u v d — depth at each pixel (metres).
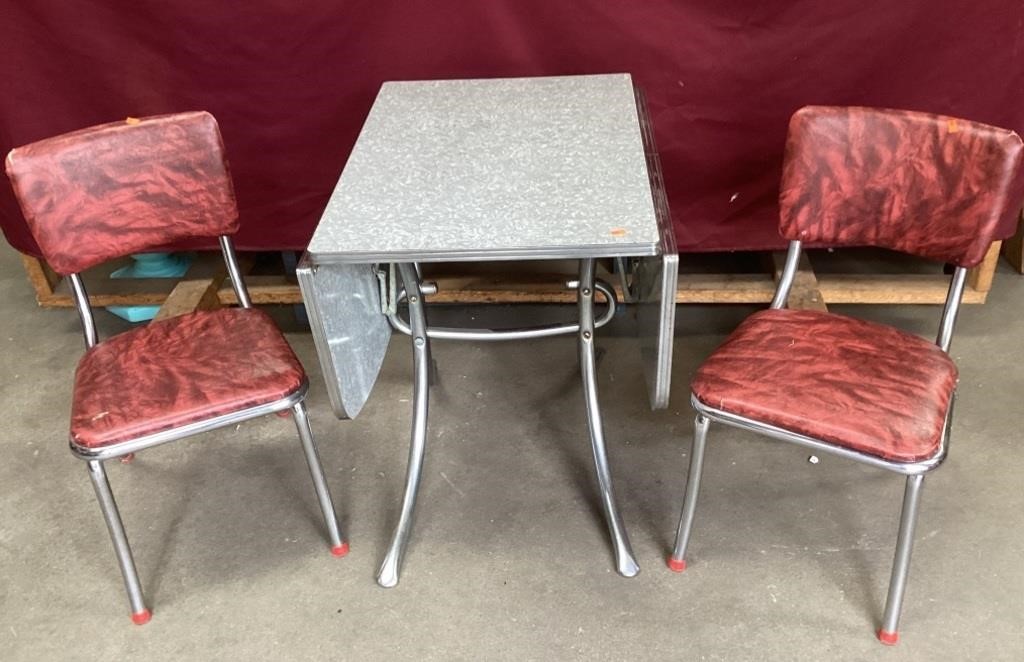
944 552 1.72
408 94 1.79
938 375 1.48
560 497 1.90
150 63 2.08
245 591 1.74
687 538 1.68
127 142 1.63
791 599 1.66
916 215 1.54
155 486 1.98
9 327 2.51
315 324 1.40
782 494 1.87
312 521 1.88
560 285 2.37
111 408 1.52
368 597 1.72
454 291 2.37
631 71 2.04
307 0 1.97
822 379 1.47
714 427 2.05
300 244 2.34
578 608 1.67
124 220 1.67
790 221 1.63
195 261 2.57
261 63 2.06
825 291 2.29
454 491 1.92
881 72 1.99
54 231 1.61
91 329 1.73
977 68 1.95
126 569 1.64
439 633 1.64
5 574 1.80
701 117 2.09
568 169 1.47
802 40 1.96
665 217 1.43
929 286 2.28
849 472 1.92
